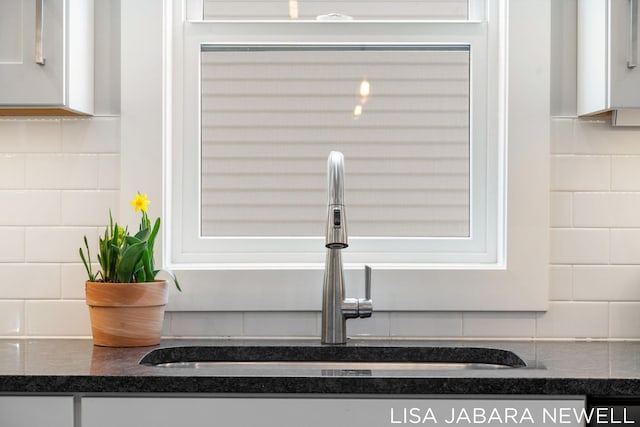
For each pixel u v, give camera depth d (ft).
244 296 7.38
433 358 6.97
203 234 7.79
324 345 7.02
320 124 7.80
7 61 6.57
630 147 7.46
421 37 7.74
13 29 6.56
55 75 6.57
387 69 7.80
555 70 7.50
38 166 7.44
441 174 7.79
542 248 7.38
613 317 7.43
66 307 7.42
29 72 6.56
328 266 7.04
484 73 7.74
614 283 7.45
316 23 7.73
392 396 5.44
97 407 5.45
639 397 5.40
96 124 7.45
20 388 5.44
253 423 5.43
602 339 7.43
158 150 7.39
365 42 7.73
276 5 7.84
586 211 7.46
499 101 7.67
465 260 7.71
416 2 7.83
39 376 5.45
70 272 7.43
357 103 7.80
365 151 7.80
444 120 7.79
